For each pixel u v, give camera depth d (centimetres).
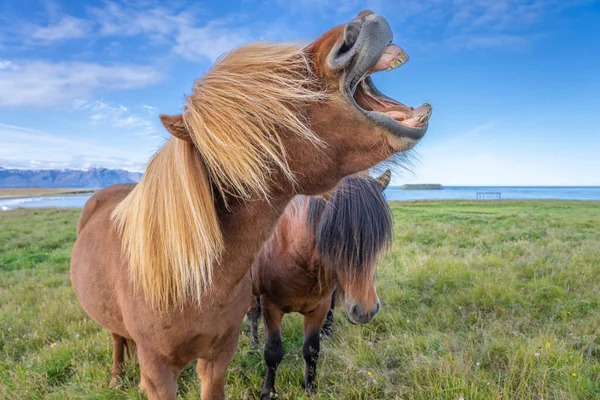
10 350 343
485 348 296
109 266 164
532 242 815
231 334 157
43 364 295
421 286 478
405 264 573
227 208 121
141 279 134
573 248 705
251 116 99
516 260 596
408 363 282
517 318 365
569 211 2077
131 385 260
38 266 741
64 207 3234
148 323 138
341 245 205
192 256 120
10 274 676
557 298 409
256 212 120
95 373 281
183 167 116
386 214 211
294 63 99
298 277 236
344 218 203
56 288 562
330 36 97
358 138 96
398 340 318
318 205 221
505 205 3042
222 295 133
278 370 285
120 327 180
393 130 91
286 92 95
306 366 266
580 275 492
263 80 99
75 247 222
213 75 105
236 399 255
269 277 245
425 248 761
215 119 100
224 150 100
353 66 90
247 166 101
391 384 260
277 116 97
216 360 159
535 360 273
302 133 96
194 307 131
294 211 231
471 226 1173
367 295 211
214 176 115
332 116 96
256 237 125
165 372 145
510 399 237
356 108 93
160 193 126
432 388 242
